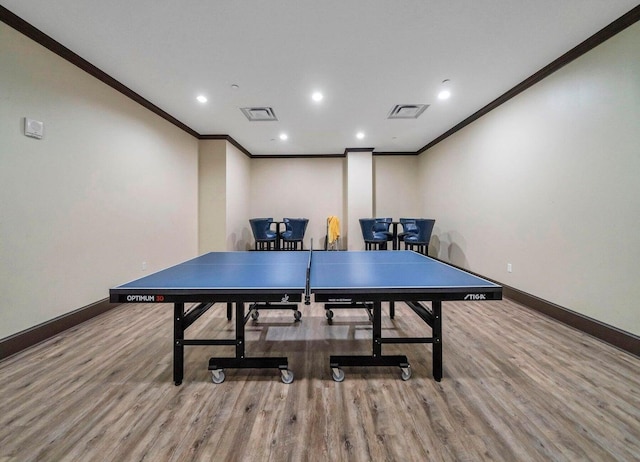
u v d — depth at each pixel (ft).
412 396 5.14
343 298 4.91
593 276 7.42
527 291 9.81
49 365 6.14
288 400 5.04
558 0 6.11
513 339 7.37
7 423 4.40
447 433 4.24
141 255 11.19
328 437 4.17
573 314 7.97
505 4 6.24
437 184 17.26
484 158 12.24
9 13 6.42
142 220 11.26
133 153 10.71
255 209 21.79
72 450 3.91
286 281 5.37
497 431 4.27
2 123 6.44
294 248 19.62
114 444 4.02
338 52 8.09
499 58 8.35
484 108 11.98
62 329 7.83
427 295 4.95
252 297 4.88
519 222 10.14
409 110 12.45
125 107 10.27
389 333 8.04
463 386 5.42
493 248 11.67
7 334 6.52
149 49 7.93
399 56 8.28
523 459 3.77
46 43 7.29
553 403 4.89
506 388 5.33
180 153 14.11
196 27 7.01
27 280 6.94
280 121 14.01
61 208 7.82
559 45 7.69
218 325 8.63
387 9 6.39
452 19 6.72
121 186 10.11
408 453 3.89
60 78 7.75
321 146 19.21
